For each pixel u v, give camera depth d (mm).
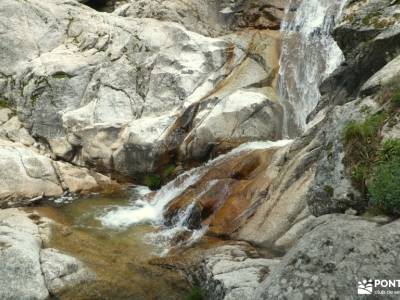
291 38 19734
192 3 22203
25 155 17078
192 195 14617
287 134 17594
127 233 13688
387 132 8250
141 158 17250
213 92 18078
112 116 18531
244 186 13523
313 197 8875
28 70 20062
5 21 20969
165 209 14906
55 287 10445
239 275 9664
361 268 6457
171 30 19688
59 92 19375
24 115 19844
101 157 17953
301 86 18422
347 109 9508
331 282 6512
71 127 18516
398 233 6711
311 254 6969
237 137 16641
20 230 12781
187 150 16828
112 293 10508
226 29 22297
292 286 6770
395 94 8609
